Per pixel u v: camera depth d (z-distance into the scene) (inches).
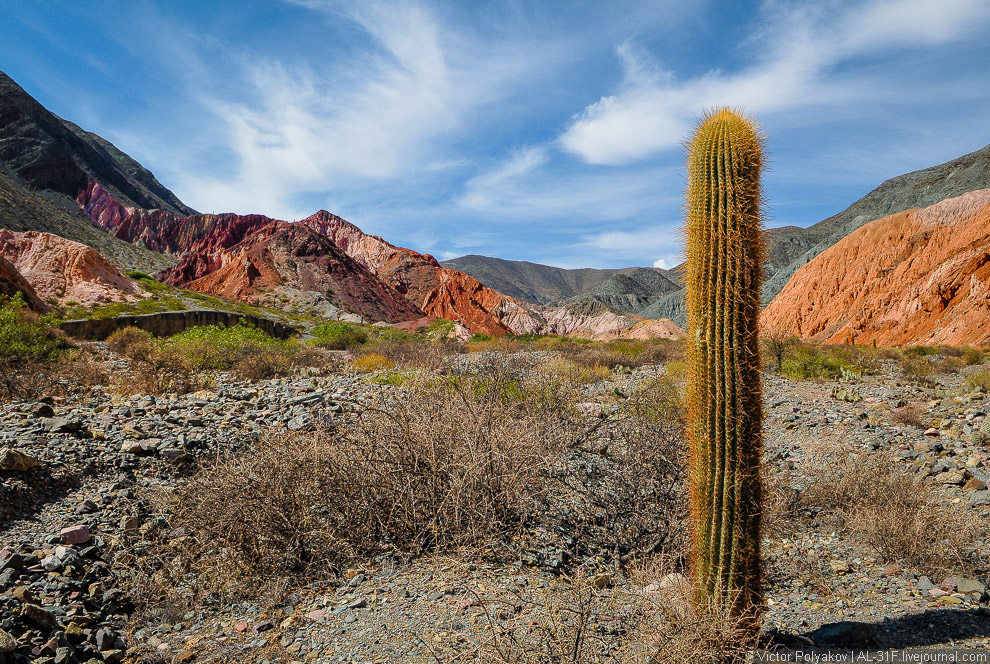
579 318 6806.1
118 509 204.1
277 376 551.8
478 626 127.3
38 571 162.1
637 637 112.2
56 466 226.5
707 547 120.6
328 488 183.0
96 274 1509.6
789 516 217.0
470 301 6402.6
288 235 5885.8
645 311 6899.6
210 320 1363.2
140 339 784.3
